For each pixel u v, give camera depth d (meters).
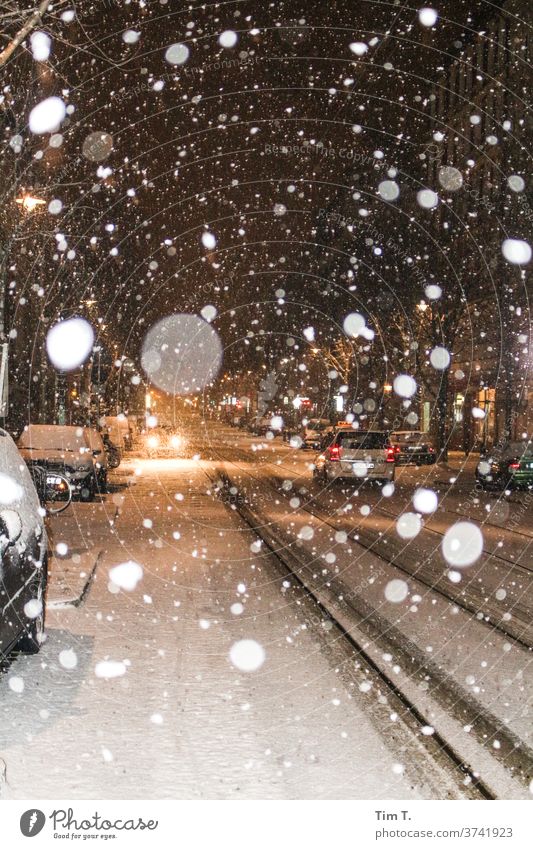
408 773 5.36
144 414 81.00
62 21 12.58
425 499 23.52
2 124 19.64
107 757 5.17
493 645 8.60
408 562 14.11
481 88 50.03
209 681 7.22
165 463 44.72
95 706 6.52
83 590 10.80
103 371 55.75
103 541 16.12
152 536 16.94
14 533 6.92
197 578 12.29
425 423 62.22
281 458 52.00
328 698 6.82
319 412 76.50
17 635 6.98
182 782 5.14
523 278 37.94
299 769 5.38
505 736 6.03
